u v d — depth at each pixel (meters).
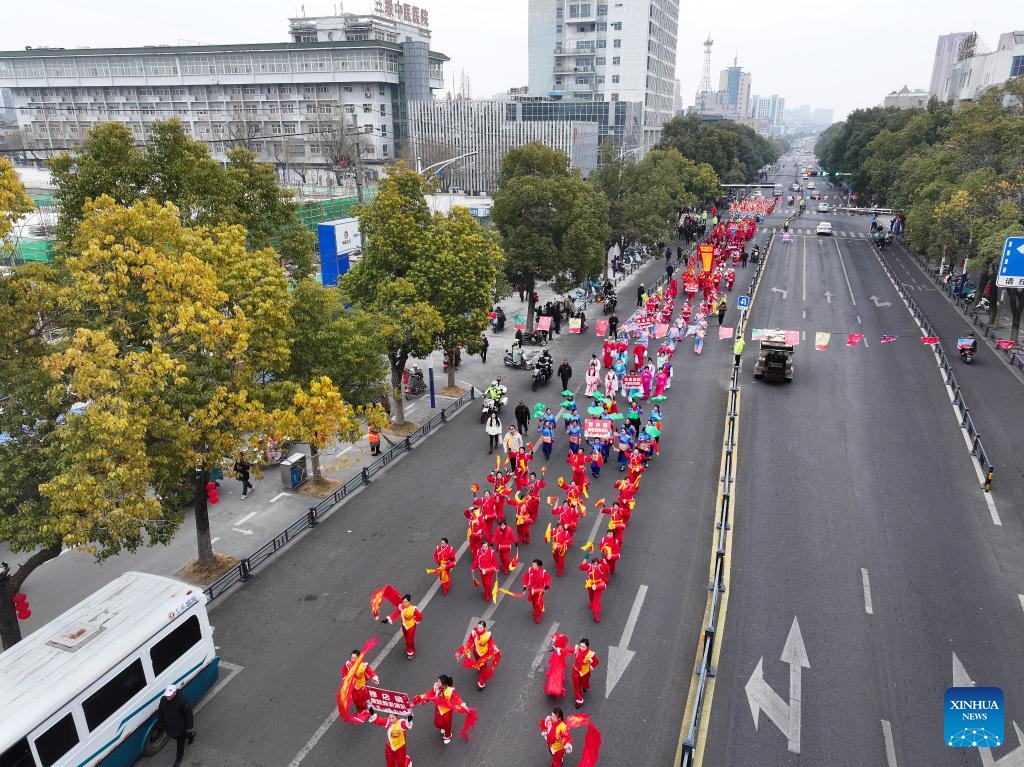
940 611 18.22
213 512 23.97
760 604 18.53
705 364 39.69
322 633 17.70
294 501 24.73
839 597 18.80
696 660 16.55
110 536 14.54
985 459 25.64
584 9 129.62
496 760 13.86
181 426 15.90
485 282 31.28
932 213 53.88
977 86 128.25
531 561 20.72
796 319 49.12
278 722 14.88
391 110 119.12
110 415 13.62
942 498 23.98
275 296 19.38
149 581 15.51
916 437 29.00
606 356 39.19
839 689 15.65
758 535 21.84
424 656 16.77
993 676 16.03
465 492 25.16
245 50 116.06
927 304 53.09
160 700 13.80
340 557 21.16
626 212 59.81
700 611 18.30
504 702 15.33
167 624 14.41
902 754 13.98
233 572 20.17
